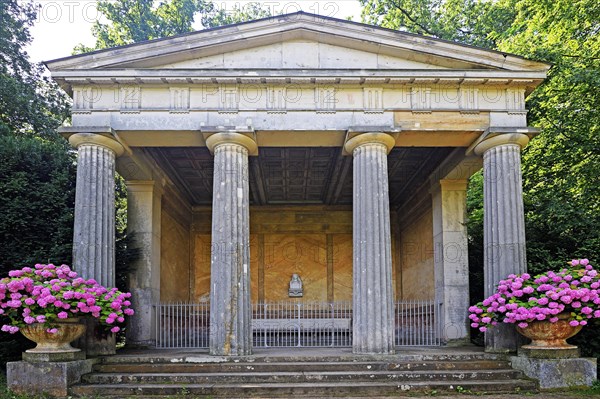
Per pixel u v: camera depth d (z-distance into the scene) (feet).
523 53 85.30
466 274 73.10
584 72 73.20
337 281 104.37
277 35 59.88
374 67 60.39
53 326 49.24
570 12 81.76
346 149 61.00
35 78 103.30
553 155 82.43
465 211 75.05
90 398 46.47
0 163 65.31
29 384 47.83
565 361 49.80
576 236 71.26
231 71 58.44
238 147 59.00
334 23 59.41
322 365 52.31
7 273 61.26
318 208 107.04
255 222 106.52
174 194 89.20
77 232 56.29
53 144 73.26
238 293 56.08
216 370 52.19
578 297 49.93
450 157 71.36
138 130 58.59
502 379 50.85
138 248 71.56
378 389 48.37
